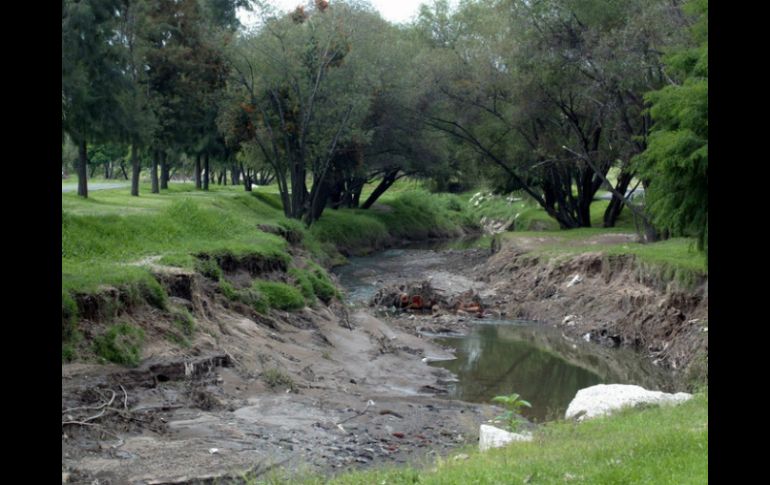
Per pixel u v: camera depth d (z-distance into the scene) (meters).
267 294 23.09
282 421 14.41
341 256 46.53
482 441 11.51
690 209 18.95
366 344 23.16
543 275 33.44
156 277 18.25
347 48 42.75
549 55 37.06
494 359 23.27
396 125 49.19
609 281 29.66
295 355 19.98
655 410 12.09
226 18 51.53
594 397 13.78
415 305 32.06
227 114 43.31
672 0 30.33
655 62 32.12
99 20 30.72
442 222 67.50
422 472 9.24
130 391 14.25
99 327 15.16
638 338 24.89
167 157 55.00
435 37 56.78
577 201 51.25
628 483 7.40
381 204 66.06
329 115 43.59
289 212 43.34
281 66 42.03
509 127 45.38
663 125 20.48
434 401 17.36
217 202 38.97
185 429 13.28
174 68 44.62
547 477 7.88
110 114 32.44
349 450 12.96
